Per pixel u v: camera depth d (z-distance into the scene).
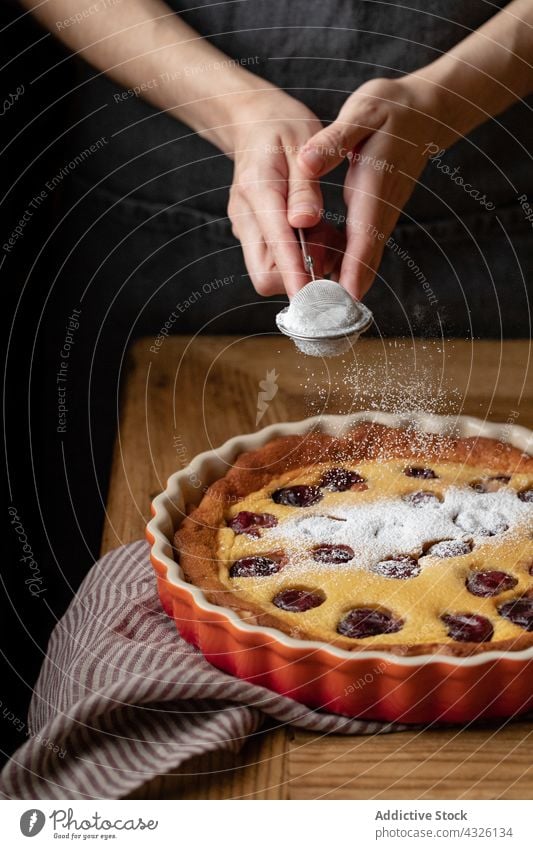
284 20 1.21
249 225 1.07
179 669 0.87
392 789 0.83
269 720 0.87
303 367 1.22
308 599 0.91
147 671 0.89
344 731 0.86
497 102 1.19
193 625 0.90
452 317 1.30
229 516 1.00
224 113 1.15
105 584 0.97
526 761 0.84
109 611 0.94
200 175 1.27
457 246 1.28
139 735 0.86
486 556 0.94
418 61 1.21
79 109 1.29
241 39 1.22
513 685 0.84
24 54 1.34
